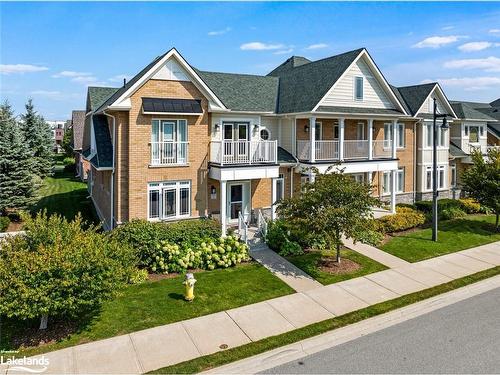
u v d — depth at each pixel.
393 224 19.56
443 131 28.23
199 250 14.60
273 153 19.09
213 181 19.06
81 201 28.22
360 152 23.38
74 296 9.06
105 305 11.10
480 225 21.83
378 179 25.53
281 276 13.72
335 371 8.21
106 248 10.27
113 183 17.47
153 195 17.28
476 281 13.52
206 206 18.45
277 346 9.13
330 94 21.08
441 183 28.61
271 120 22.12
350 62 21.22
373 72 22.62
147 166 16.94
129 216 16.73
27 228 10.19
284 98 22.50
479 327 10.20
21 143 23.19
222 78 22.38
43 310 8.59
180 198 17.84
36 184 23.62
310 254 16.08
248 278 13.47
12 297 8.51
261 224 17.70
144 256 13.85
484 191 20.72
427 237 19.09
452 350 9.00
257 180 20.61
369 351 9.03
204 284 12.85
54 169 46.88
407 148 26.73
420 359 8.62
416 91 27.61
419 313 11.18
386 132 25.52
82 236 10.15
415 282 13.38
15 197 22.06
